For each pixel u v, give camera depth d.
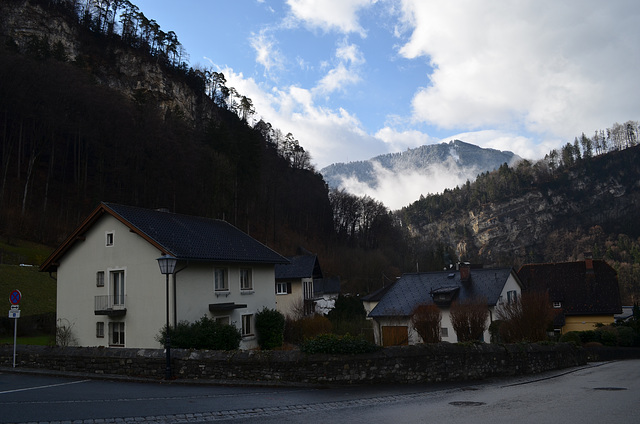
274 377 15.24
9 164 67.81
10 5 103.56
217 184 73.06
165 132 73.81
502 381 16.75
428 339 26.16
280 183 102.06
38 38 96.50
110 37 121.56
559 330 47.75
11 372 17.30
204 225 31.70
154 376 15.94
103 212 26.98
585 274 51.84
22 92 65.00
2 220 59.50
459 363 17.00
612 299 49.03
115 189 70.69
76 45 113.06
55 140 71.06
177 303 24.97
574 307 49.62
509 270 39.41
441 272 41.78
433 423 9.36
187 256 25.20
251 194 86.56
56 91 67.50
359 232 118.44
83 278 27.36
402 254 106.69
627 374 18.53
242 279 30.33
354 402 12.05
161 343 22.41
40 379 15.93
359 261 87.94
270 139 132.00
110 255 26.69
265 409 11.05
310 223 111.38
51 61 73.31
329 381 15.08
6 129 68.50
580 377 17.84
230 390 13.92
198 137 87.75
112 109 72.25
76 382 15.25
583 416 9.70
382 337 36.09
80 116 70.00
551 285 52.16
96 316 26.69
